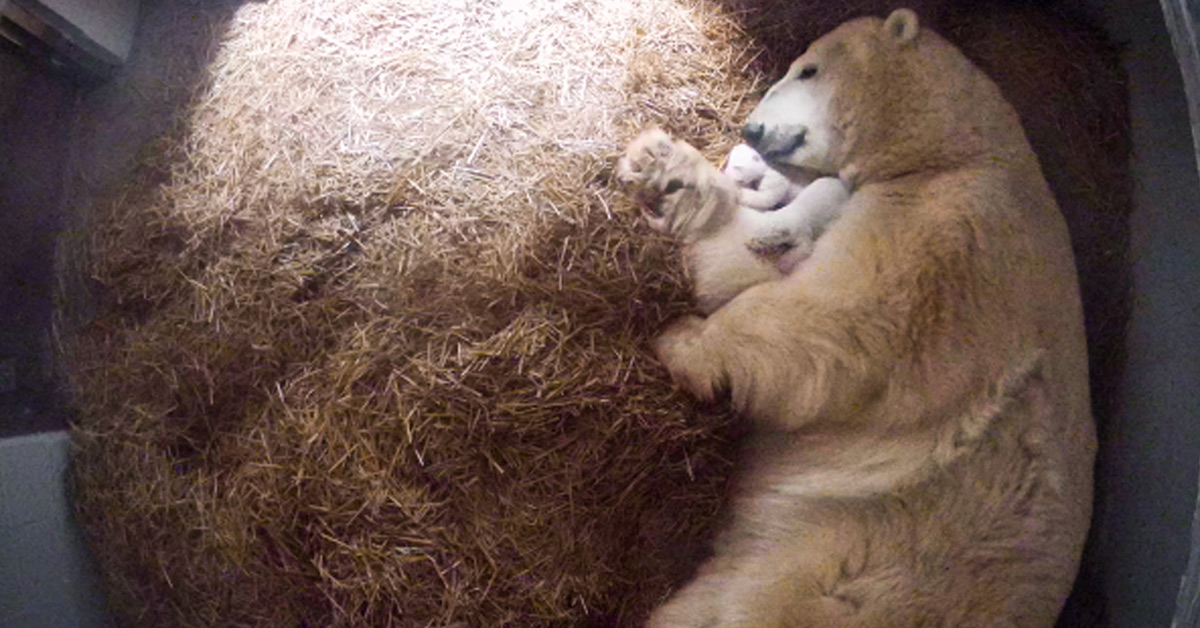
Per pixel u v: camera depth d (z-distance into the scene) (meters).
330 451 2.10
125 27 2.55
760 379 2.06
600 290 2.10
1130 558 2.00
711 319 2.10
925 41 2.13
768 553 2.06
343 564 2.10
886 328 1.98
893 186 2.07
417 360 2.09
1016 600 1.93
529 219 2.12
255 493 2.14
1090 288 2.07
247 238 2.23
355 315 2.14
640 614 2.12
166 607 2.30
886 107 2.09
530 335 2.07
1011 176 2.03
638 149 2.11
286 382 2.16
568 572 2.10
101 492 2.30
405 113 2.26
